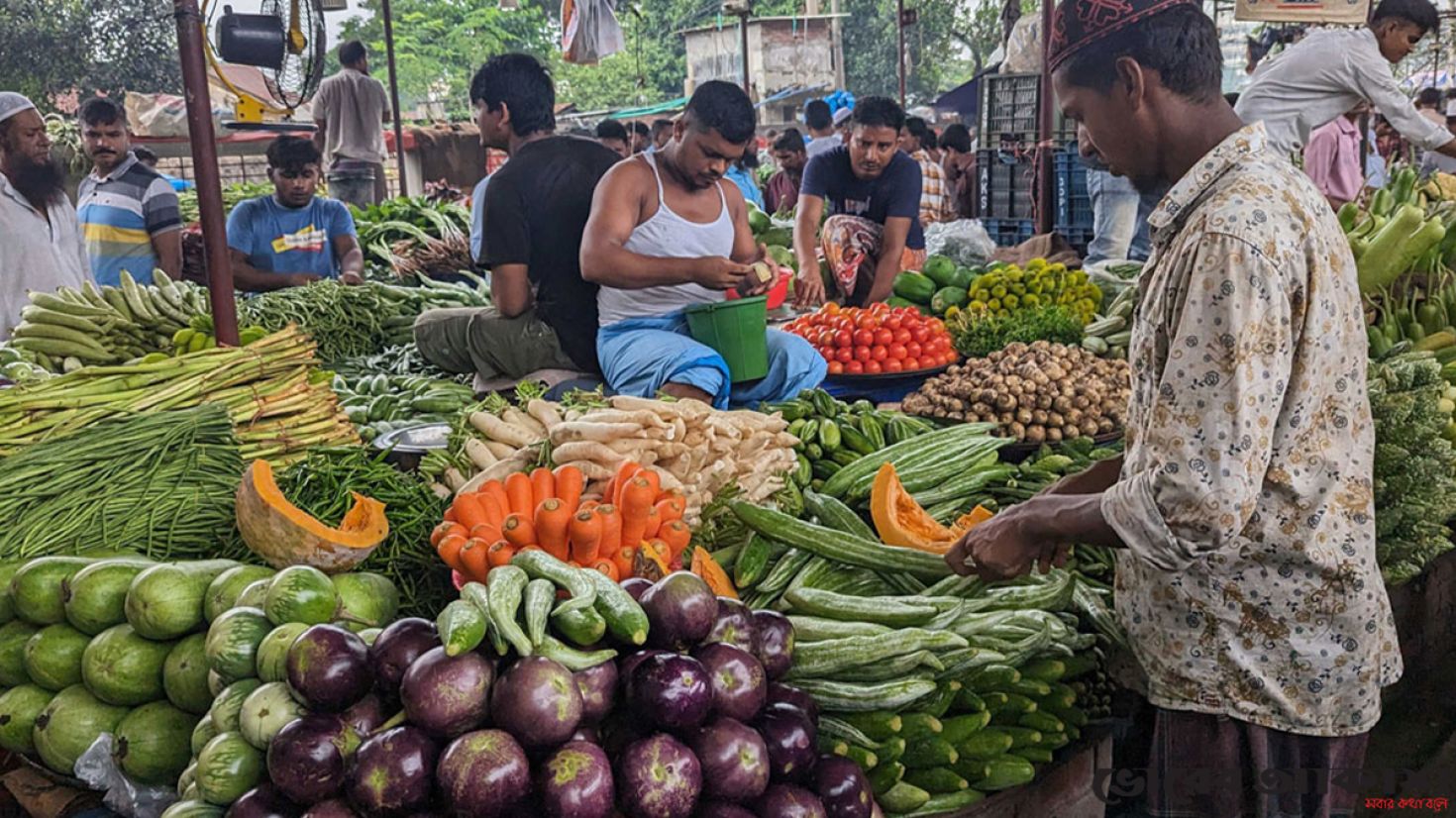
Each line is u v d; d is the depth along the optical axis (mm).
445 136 15047
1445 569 3477
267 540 2195
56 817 2031
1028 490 3270
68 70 16266
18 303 5066
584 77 38625
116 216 5859
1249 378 1609
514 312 4305
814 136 10523
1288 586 1787
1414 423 2871
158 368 3164
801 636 2180
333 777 1562
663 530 2268
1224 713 1877
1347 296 1737
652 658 1636
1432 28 5523
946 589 2420
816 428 3363
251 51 3939
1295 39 7695
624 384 3732
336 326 5707
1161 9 1721
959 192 11750
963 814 2080
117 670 1986
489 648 1602
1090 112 1824
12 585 2176
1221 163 1708
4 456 2844
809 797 1683
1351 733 1864
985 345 4602
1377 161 8953
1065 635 2264
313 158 6363
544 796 1503
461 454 2895
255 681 1801
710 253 3953
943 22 37438
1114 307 5273
